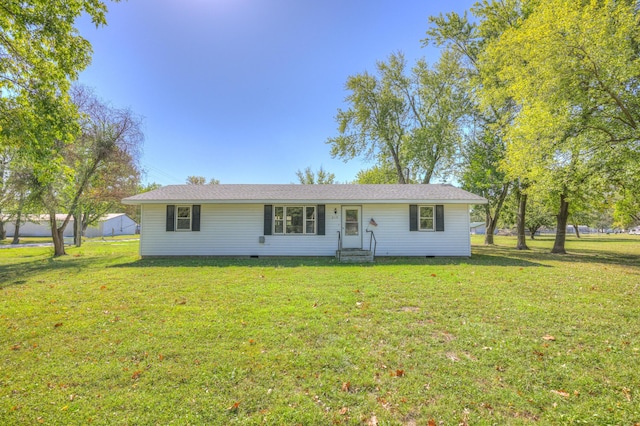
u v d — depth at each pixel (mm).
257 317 5035
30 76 6602
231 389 2990
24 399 2848
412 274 8812
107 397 2873
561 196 15555
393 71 23875
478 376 3209
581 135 10727
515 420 2543
